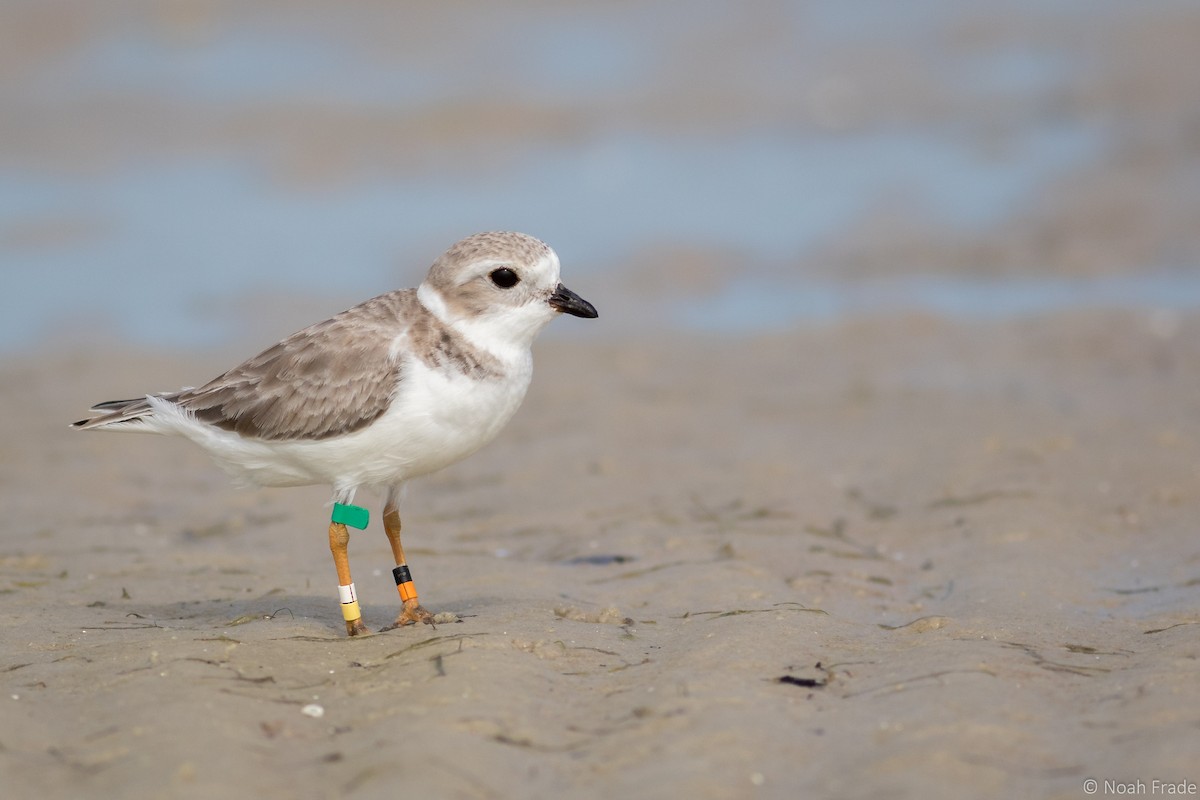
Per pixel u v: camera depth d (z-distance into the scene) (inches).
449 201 1011.9
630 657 338.6
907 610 392.5
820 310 808.3
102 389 711.1
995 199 948.0
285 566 452.8
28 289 889.5
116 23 1397.6
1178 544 447.5
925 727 281.4
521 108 1163.3
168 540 493.4
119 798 260.2
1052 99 1101.7
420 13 1405.0
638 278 875.4
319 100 1197.1
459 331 359.3
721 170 1050.7
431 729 282.8
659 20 1363.2
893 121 1116.5
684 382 693.3
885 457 560.7
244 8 1437.0
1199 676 307.1
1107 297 792.9
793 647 339.0
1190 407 599.5
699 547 459.2
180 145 1135.6
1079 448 551.5
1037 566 425.1
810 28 1314.0
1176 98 1048.2
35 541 486.6
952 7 1328.7
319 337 364.2
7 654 344.5
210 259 927.7
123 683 314.0
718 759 269.9
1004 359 698.8
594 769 270.1
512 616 371.2
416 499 542.6
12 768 272.4
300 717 296.8
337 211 1008.2
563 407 658.2
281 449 365.1
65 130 1169.4
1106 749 272.7
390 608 400.2
